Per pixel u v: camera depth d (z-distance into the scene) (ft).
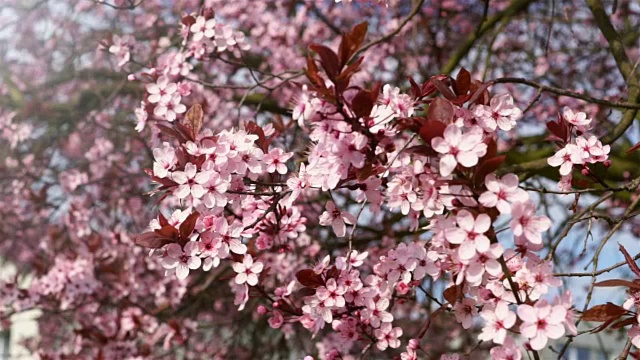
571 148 8.09
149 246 7.52
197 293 18.12
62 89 25.58
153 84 11.35
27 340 23.20
